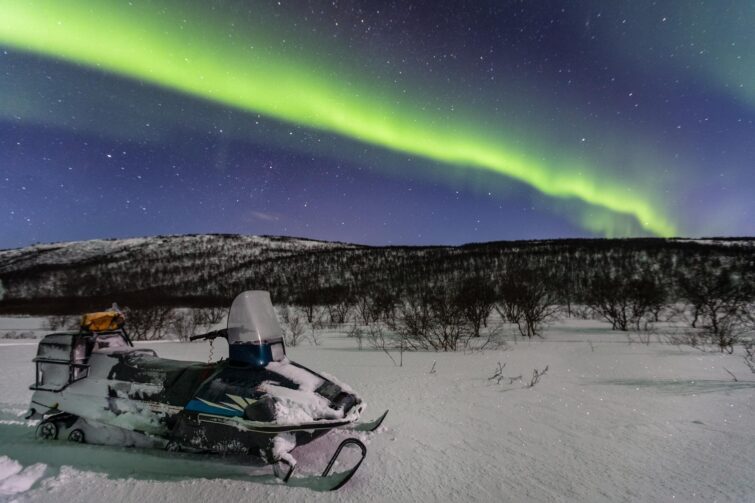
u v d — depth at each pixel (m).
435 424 4.50
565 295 20.64
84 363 4.07
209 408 3.41
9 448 3.90
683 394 5.53
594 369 7.36
